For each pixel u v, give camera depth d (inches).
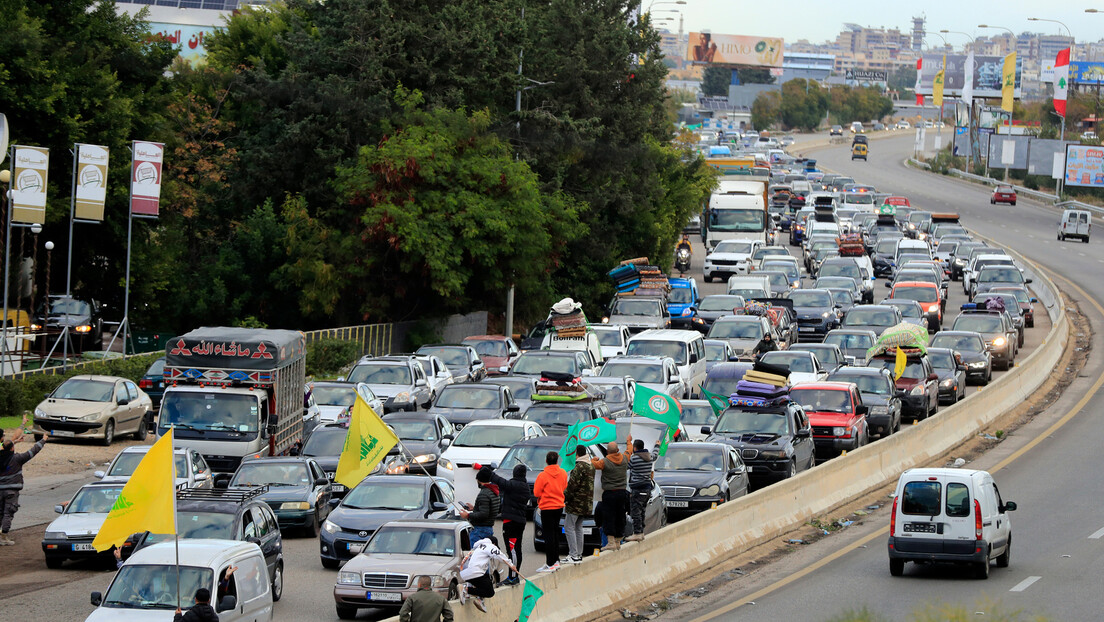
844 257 4247.0
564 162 3582.7
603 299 3961.6
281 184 3302.2
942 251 4950.8
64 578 1253.1
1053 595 1221.7
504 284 3088.1
